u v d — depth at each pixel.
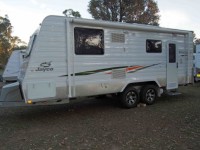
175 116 6.72
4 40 56.66
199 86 13.38
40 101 6.32
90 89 7.07
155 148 4.46
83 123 6.27
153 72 8.52
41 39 6.25
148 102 8.38
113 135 5.23
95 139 5.00
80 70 6.86
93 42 7.07
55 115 7.21
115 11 31.73
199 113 6.99
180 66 9.42
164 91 9.28
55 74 6.47
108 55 7.39
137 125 5.94
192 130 5.45
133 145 4.62
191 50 9.78
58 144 4.77
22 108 8.26
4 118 6.94
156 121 6.26
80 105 8.63
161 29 8.59
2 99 6.56
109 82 7.43
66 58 6.62
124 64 7.75
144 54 8.24
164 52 8.82
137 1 31.23
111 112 7.45
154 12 32.44
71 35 6.68
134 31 7.96
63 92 6.61
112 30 7.46
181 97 9.91
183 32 9.37
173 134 5.20
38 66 6.23
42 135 5.35
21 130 5.77
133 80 7.97
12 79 13.48
